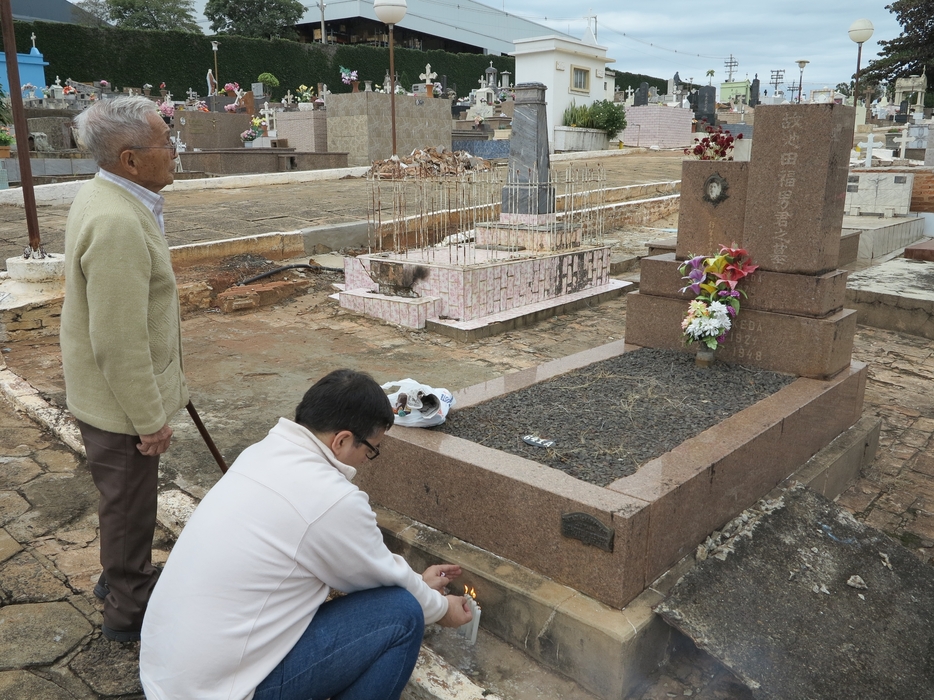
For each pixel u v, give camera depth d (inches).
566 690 93.0
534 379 153.5
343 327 254.2
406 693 90.8
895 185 397.7
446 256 280.1
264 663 68.0
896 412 192.5
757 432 120.7
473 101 1128.2
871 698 87.6
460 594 105.7
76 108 844.0
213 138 754.2
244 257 313.3
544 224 305.1
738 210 164.4
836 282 154.4
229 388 193.8
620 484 100.7
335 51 1647.4
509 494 102.3
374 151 659.4
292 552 67.9
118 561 93.7
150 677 67.1
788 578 104.1
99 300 82.0
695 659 98.7
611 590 93.4
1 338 229.0
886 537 117.9
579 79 905.5
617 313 284.0
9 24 232.1
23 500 135.2
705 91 1136.8
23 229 339.9
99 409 89.0
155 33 1401.3
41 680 90.7
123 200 86.4
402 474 116.9
